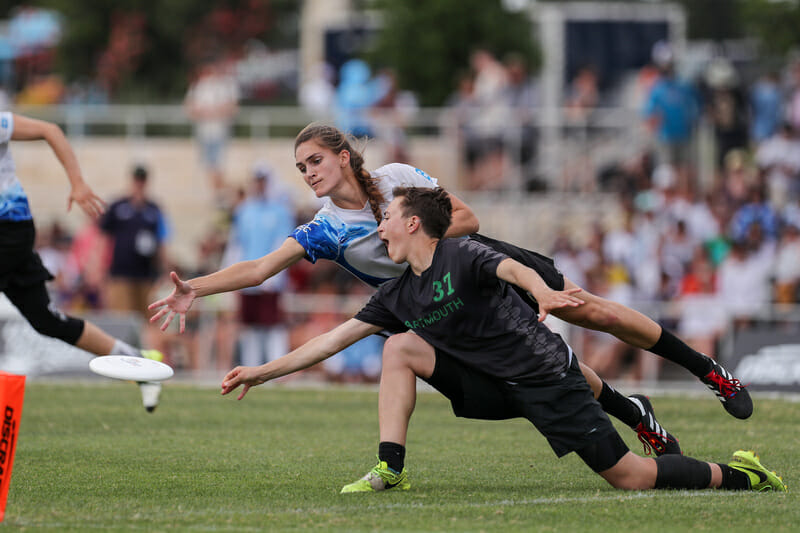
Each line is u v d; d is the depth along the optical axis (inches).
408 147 2226.9
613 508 626.5
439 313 677.9
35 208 2367.1
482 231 2119.8
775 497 665.6
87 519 594.9
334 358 1684.3
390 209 684.1
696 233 1926.7
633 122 2217.0
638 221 1895.9
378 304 704.4
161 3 3110.2
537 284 629.6
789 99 2276.1
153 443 943.7
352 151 726.5
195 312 1742.1
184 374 1722.4
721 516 604.7
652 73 2348.7
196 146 2421.3
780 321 1643.7
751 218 1891.0
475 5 2657.5
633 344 755.4
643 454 906.1
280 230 1716.3
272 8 3284.9
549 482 749.3
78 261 1953.7
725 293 1785.2
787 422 1093.8
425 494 685.3
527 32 2701.8
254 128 2416.3
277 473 781.3
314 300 1743.4
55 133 903.7
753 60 2635.3
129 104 2770.7
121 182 2410.2
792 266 1803.6
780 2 2800.2
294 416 1162.0
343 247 732.0
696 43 3708.2
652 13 2635.3
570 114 2202.3
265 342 1695.4
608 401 757.3
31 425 1055.0
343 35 2783.0
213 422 1104.2
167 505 643.5
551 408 672.4
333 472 788.0
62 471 781.3
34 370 1541.6
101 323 1567.4
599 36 2647.6
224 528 569.9
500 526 578.2
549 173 2172.7
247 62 3174.2
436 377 694.5
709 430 1034.7
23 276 925.8
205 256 1931.6
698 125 2225.6
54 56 3120.1
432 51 2659.9
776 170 2140.7
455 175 2174.0
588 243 1878.7
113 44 3011.8
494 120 2166.6
